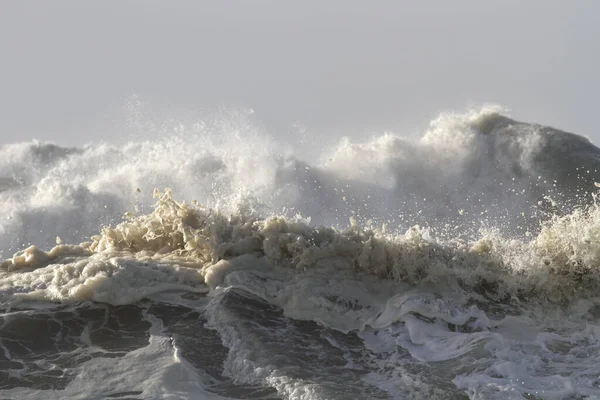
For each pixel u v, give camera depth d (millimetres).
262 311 25031
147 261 27594
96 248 29984
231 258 27703
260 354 22094
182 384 20422
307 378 20766
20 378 20938
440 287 26734
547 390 19969
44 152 69312
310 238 28234
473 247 28484
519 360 21875
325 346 22984
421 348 22938
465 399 19672
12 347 22688
